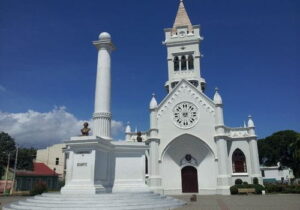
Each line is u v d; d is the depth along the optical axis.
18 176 62.66
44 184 47.19
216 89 47.59
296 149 52.41
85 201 19.78
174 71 54.91
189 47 55.16
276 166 86.94
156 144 46.72
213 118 46.59
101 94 27.17
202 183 45.66
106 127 26.52
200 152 46.94
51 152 79.69
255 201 29.73
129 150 27.53
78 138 23.06
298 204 25.94
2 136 72.50
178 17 59.12
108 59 28.31
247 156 46.44
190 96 48.28
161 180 45.56
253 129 47.00
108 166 25.77
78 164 22.80
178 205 24.47
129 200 21.08
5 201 32.44
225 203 27.72
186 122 47.47
